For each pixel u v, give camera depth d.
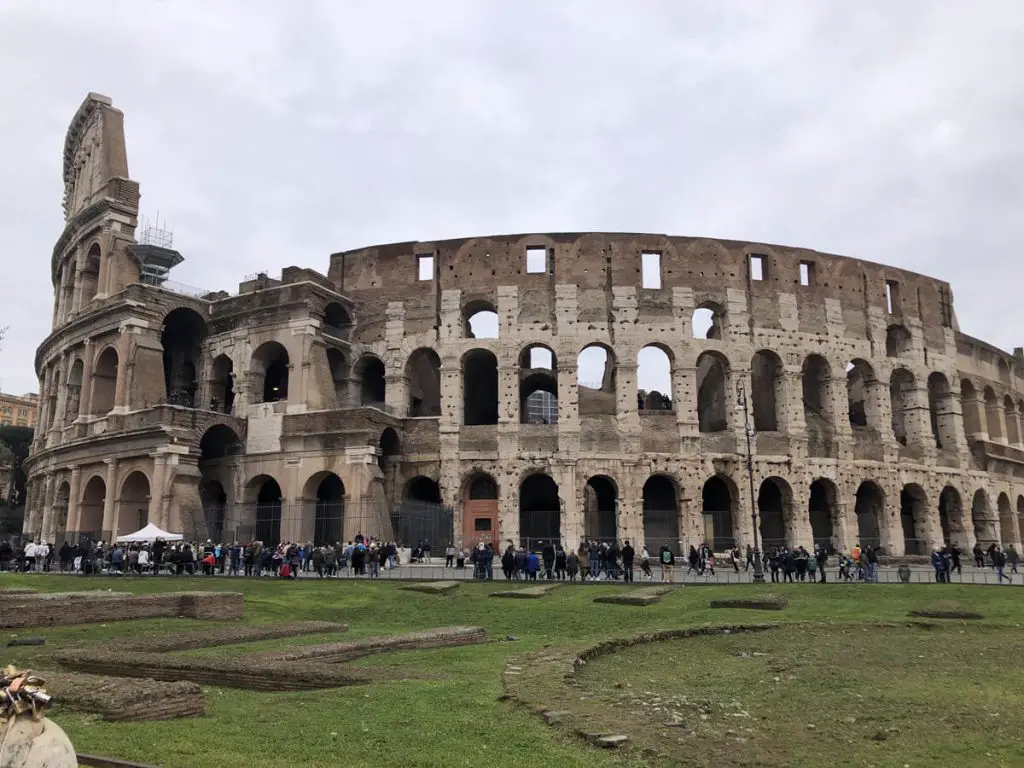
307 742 12.27
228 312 70.31
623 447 65.69
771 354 70.44
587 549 51.84
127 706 13.30
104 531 64.19
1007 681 18.95
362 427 62.53
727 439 67.19
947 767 12.10
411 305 70.31
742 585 42.53
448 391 67.81
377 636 24.09
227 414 67.25
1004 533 83.50
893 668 20.77
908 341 77.12
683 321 68.50
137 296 67.88
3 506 113.19
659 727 13.88
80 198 82.19
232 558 52.66
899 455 73.06
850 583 43.12
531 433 66.19
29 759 7.05
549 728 13.44
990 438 85.56
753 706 16.06
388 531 60.91
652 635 25.42
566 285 68.50
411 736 12.70
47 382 83.06
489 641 25.66
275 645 23.05
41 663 19.16
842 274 74.12
